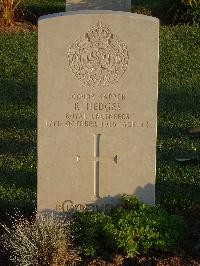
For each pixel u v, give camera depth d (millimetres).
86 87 6551
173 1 14648
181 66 12141
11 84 11359
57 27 6375
